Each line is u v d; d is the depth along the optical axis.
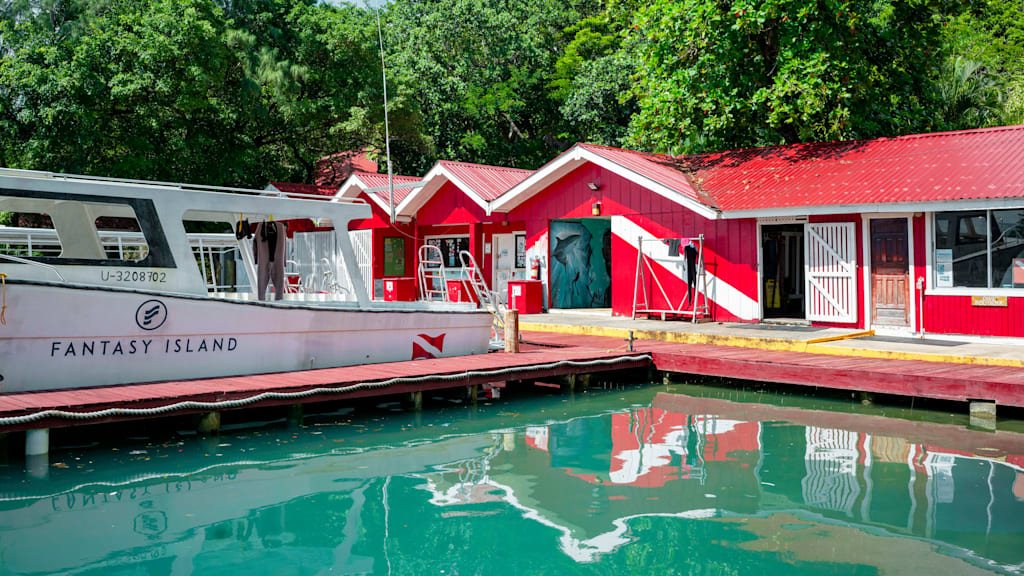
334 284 14.14
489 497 6.62
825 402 10.91
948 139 14.84
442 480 7.15
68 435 8.50
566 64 34.78
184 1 25.52
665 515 6.14
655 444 8.55
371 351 11.30
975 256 12.80
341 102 28.75
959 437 8.73
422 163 33.84
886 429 9.17
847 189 13.90
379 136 30.73
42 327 8.45
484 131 36.09
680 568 5.05
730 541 5.55
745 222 15.63
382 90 29.45
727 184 16.28
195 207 9.96
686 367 12.27
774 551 5.35
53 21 25.48
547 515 6.14
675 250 16.56
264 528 5.85
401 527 5.87
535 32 36.62
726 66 18.66
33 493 6.67
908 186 13.17
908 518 6.02
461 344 12.49
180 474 7.31
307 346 10.62
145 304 9.15
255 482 7.07
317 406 10.41
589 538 5.62
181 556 5.27
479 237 21.47
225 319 9.80
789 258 17.33
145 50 23.33
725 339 13.71
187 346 9.52
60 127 21.98
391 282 21.25
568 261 20.09
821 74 16.94
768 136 21.05
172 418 9.07
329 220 11.47
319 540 5.60
